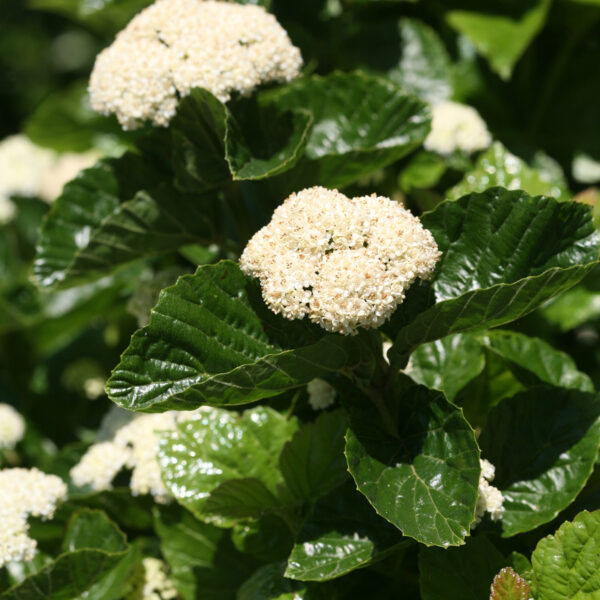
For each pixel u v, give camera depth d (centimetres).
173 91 99
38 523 106
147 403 94
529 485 98
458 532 92
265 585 98
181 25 100
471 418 104
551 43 121
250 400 95
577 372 103
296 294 93
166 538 105
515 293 93
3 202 138
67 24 305
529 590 94
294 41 118
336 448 100
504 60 116
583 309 112
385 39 120
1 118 294
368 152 103
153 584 105
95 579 102
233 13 101
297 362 94
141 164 105
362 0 119
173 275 108
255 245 94
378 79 106
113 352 122
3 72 301
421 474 94
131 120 100
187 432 102
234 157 99
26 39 304
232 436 102
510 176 109
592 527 94
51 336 123
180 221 104
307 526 97
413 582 101
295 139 101
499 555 96
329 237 93
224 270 95
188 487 101
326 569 95
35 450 121
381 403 96
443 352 104
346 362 95
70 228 106
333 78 106
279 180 103
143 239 104
